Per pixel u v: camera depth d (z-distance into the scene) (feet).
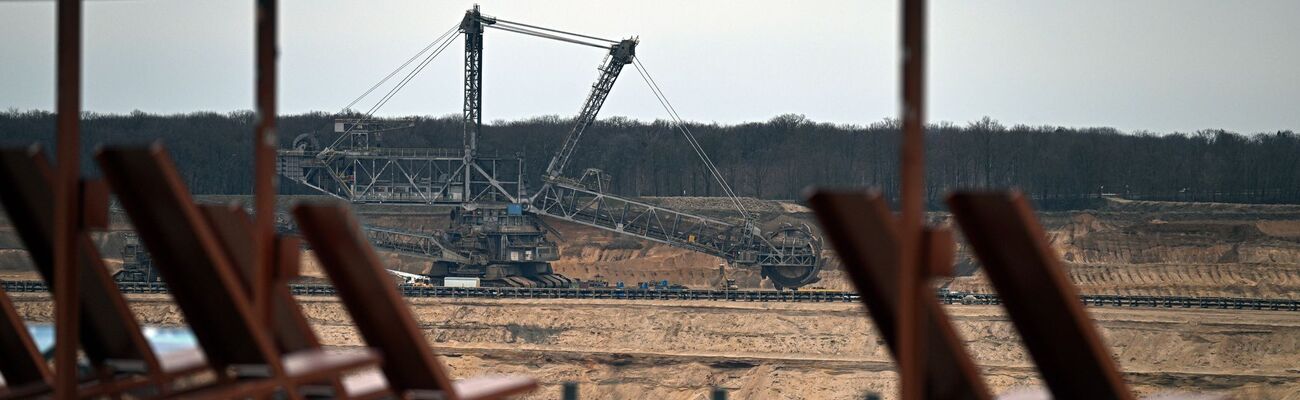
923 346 118.62
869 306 122.83
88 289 135.13
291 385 126.62
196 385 147.33
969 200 117.91
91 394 139.44
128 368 140.67
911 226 112.06
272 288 126.93
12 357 152.87
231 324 128.26
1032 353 123.44
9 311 151.64
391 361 137.49
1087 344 119.44
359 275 133.39
